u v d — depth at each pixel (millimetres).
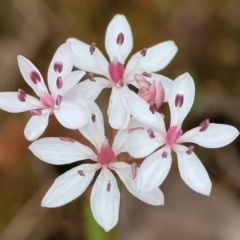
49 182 165
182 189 163
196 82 176
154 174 113
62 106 118
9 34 182
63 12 182
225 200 163
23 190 165
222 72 178
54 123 164
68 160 119
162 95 118
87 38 180
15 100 121
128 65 130
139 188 112
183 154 117
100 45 179
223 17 182
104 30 181
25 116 171
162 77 127
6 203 163
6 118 171
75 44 132
